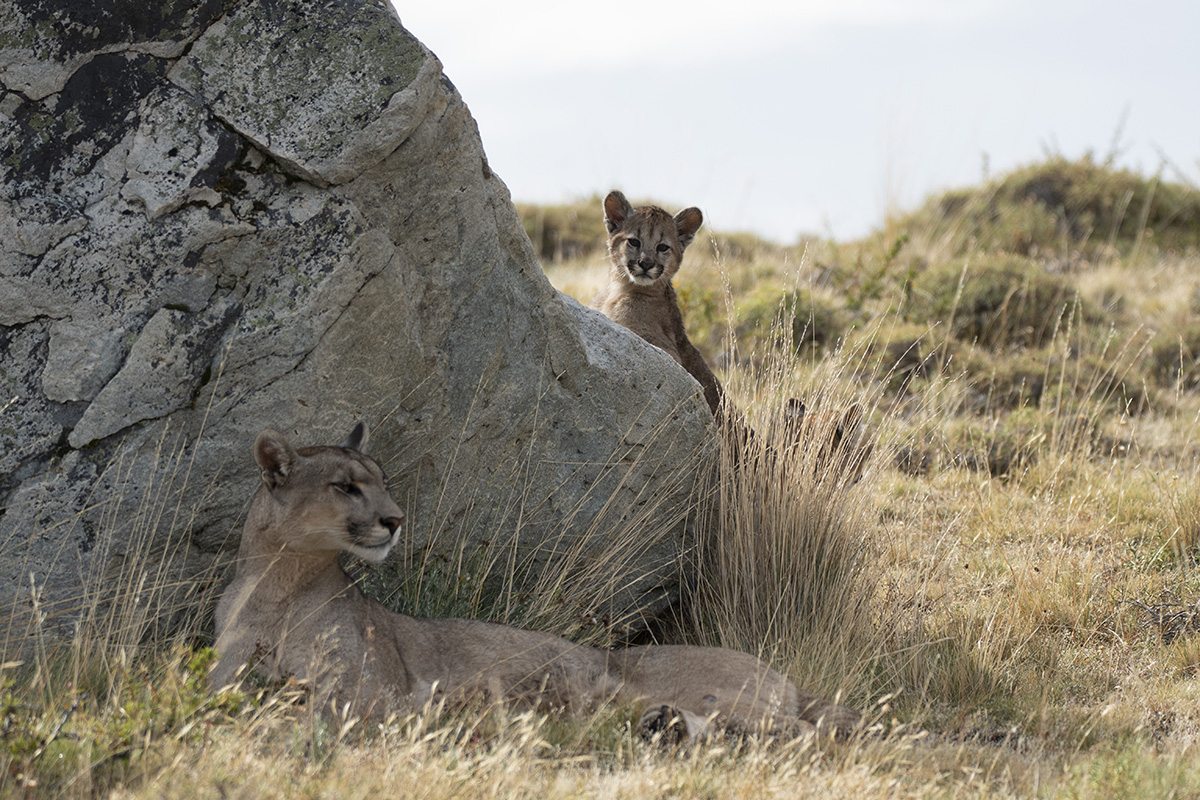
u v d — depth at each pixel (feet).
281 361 31.78
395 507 30.73
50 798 22.93
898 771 28.25
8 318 30.27
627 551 41.57
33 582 29.30
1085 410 66.28
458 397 36.29
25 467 30.22
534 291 37.83
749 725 30.91
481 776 24.90
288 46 32.37
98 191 31.07
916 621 41.42
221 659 29.91
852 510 44.50
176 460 31.50
